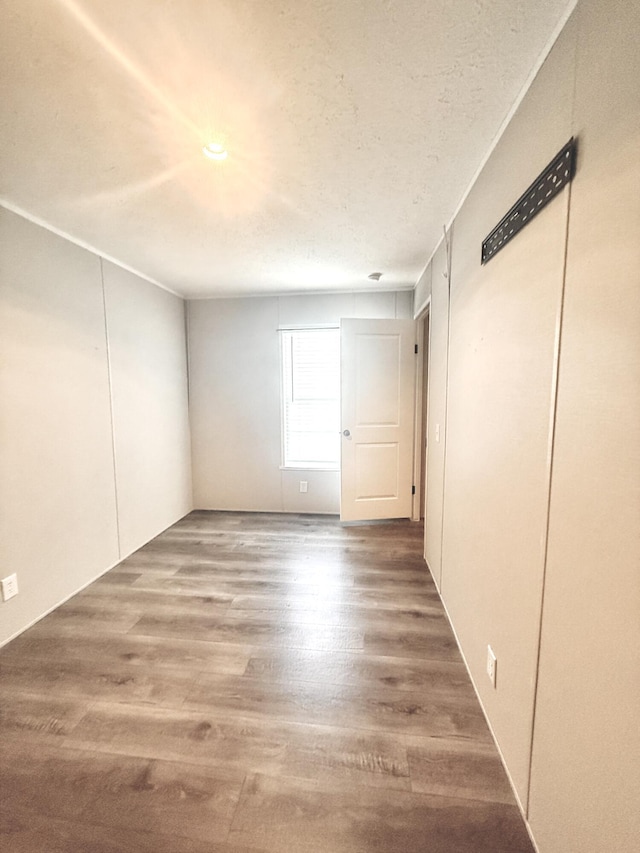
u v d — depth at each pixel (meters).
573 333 0.93
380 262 3.03
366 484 3.77
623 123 0.75
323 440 4.16
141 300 3.31
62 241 2.42
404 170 1.71
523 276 1.21
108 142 1.50
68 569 2.48
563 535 0.97
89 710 1.60
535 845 1.10
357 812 1.21
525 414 1.19
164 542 3.39
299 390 4.14
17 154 1.58
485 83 1.21
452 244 2.19
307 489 4.18
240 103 1.29
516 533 1.26
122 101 1.27
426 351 3.73
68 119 1.36
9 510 2.06
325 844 1.13
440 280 2.53
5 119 1.36
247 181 1.80
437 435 2.59
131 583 2.67
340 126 1.42
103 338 2.82
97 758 1.39
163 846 1.13
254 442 4.20
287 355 4.12
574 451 0.93
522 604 1.21
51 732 1.50
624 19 0.74
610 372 0.79
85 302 2.63
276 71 1.16
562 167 0.97
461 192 1.90
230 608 2.35
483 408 1.60
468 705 1.61
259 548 3.25
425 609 2.32
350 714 1.57
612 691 0.78
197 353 4.17
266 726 1.52
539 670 1.10
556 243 1.01
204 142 1.51
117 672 1.82
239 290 3.89
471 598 1.76
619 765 0.76
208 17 0.99
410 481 3.85
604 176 0.81
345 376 3.66
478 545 1.66
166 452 3.74
